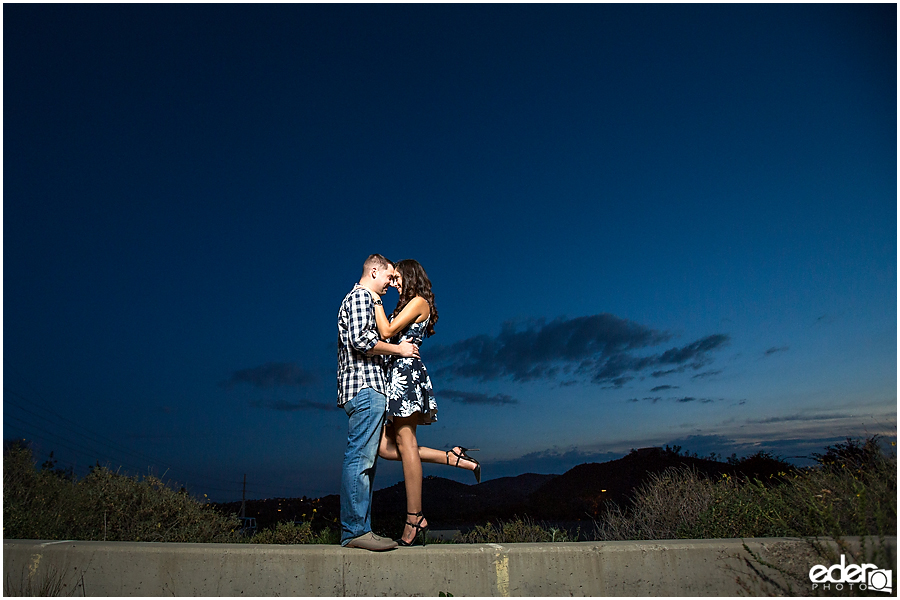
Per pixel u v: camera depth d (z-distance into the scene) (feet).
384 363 11.63
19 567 10.65
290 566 10.16
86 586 10.36
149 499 18.38
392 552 10.15
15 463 17.63
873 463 12.60
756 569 10.11
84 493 17.97
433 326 12.89
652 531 16.56
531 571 10.04
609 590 9.98
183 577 10.23
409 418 11.50
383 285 11.70
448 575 10.02
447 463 12.09
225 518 19.94
